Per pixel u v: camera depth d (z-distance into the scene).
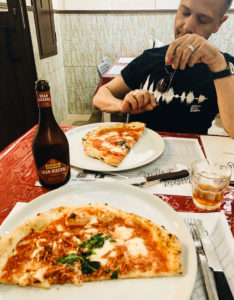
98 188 0.71
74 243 0.55
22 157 0.93
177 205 0.68
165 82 1.45
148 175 0.82
